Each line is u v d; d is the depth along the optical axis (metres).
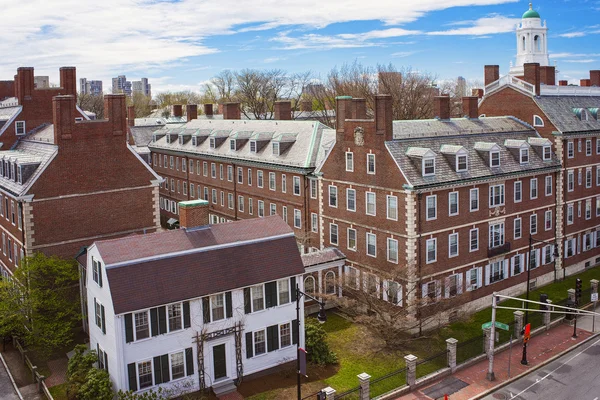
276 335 37.56
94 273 35.25
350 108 49.88
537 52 69.75
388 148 44.44
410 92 98.81
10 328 39.78
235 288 35.38
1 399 35.16
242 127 73.25
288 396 34.56
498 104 60.50
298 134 62.09
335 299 46.25
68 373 35.50
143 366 33.03
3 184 48.09
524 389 36.59
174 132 84.88
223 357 35.66
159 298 33.00
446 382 37.31
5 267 50.31
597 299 48.34
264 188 63.72
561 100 59.16
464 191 46.31
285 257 38.03
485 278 48.81
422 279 43.56
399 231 44.22
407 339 42.19
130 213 48.62
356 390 33.22
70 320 42.94
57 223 45.16
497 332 42.41
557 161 55.00
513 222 51.00
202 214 37.53
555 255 53.09
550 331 46.12
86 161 46.16
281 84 134.88
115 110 47.25
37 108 56.34
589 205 60.16
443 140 48.56
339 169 50.09
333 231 51.88
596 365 40.00
